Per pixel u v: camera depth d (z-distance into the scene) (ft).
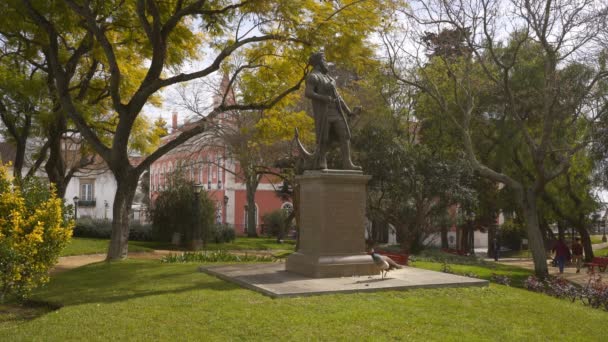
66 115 59.93
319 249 34.73
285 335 21.95
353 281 32.37
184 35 59.36
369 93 89.40
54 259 31.14
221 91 102.47
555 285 44.86
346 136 36.58
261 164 98.78
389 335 22.40
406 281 32.48
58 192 72.43
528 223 70.18
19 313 29.50
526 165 87.86
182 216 92.68
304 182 36.70
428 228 81.56
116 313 25.70
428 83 82.58
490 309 28.12
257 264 42.78
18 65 65.72
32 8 53.47
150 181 192.54
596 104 70.23
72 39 68.95
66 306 28.30
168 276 38.55
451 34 71.97
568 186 91.35
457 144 90.02
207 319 24.23
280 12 52.54
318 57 37.50
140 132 79.05
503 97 80.43
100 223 104.83
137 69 71.46
